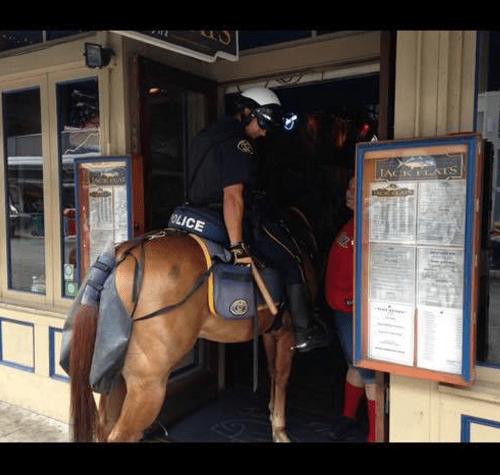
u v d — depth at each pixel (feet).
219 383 13.09
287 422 11.61
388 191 7.41
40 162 12.42
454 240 6.97
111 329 7.41
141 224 10.34
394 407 7.87
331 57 10.62
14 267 13.32
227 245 8.44
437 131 7.41
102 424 8.32
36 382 12.44
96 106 11.22
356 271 7.69
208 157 8.70
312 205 12.28
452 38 7.29
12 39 12.44
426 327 7.23
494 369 7.30
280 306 8.94
